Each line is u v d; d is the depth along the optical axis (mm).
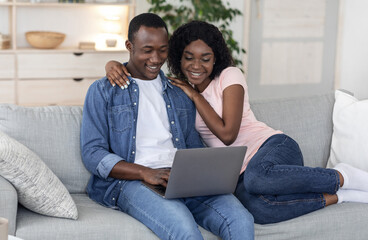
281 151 2348
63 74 4875
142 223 2096
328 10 5785
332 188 2273
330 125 2787
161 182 2115
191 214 2061
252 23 5578
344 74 5902
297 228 2240
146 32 2307
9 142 1993
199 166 2045
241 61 5223
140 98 2361
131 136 2301
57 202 1999
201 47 2432
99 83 2320
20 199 2006
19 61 4738
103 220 2045
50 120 2361
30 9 4953
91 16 5113
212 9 4992
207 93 2508
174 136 2398
